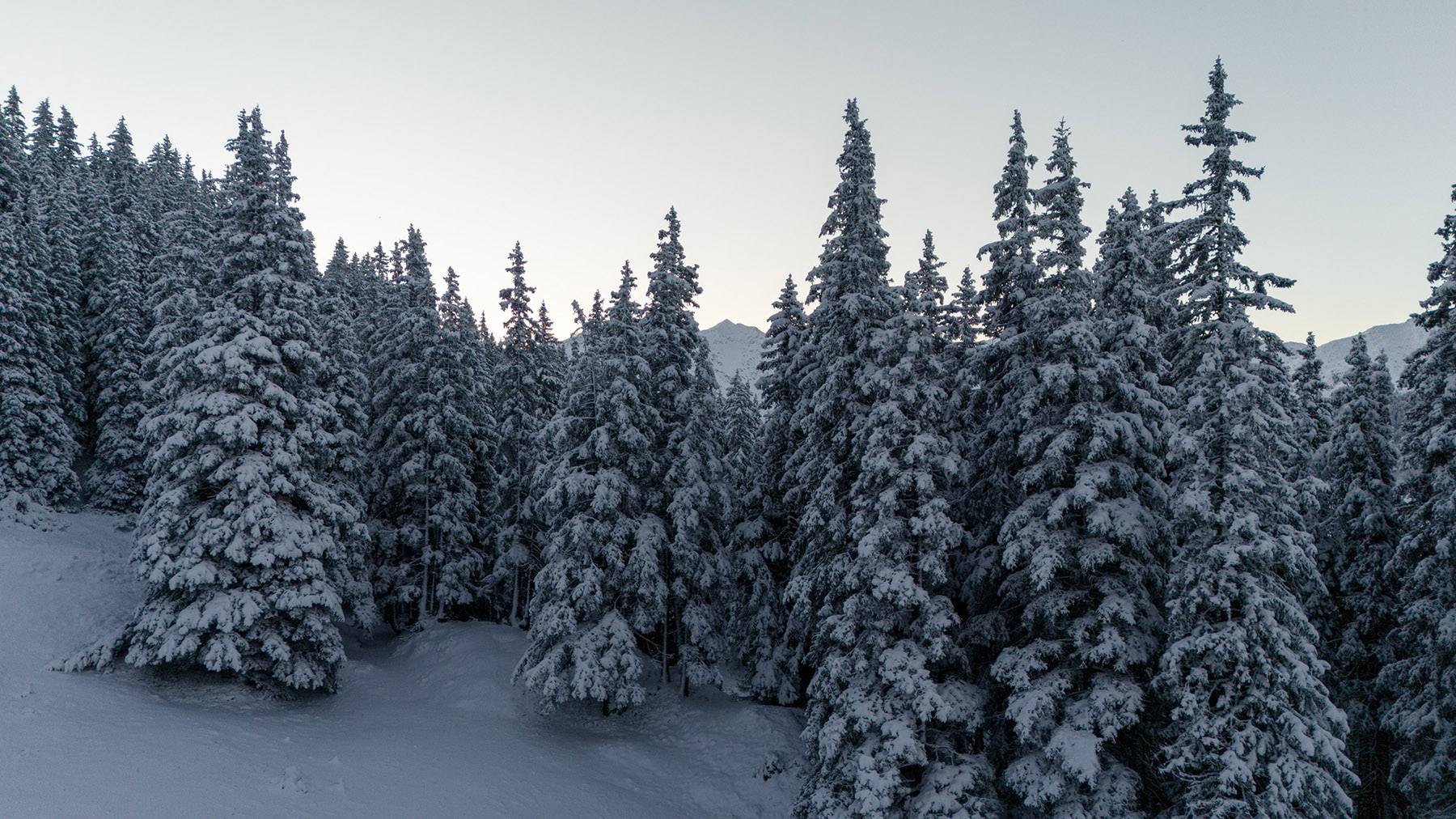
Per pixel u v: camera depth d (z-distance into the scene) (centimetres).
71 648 2355
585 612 2528
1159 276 2083
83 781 1413
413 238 3809
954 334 2411
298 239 2548
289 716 2202
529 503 3456
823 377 2289
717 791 2253
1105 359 1673
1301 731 1341
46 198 4278
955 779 1600
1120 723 1475
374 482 3516
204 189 6250
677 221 2919
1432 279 1981
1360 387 2425
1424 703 1914
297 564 2253
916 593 1672
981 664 1972
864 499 1811
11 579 2591
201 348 2317
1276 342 1602
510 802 1886
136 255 4412
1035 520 1656
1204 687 1429
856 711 1697
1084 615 1625
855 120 2178
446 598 3391
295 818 1481
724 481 2839
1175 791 1522
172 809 1377
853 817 1641
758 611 2703
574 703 2795
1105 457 1681
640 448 2680
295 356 2409
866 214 2120
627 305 2728
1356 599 2330
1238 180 1670
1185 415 1709
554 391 4100
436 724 2444
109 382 3856
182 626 2047
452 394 3519
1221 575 1423
